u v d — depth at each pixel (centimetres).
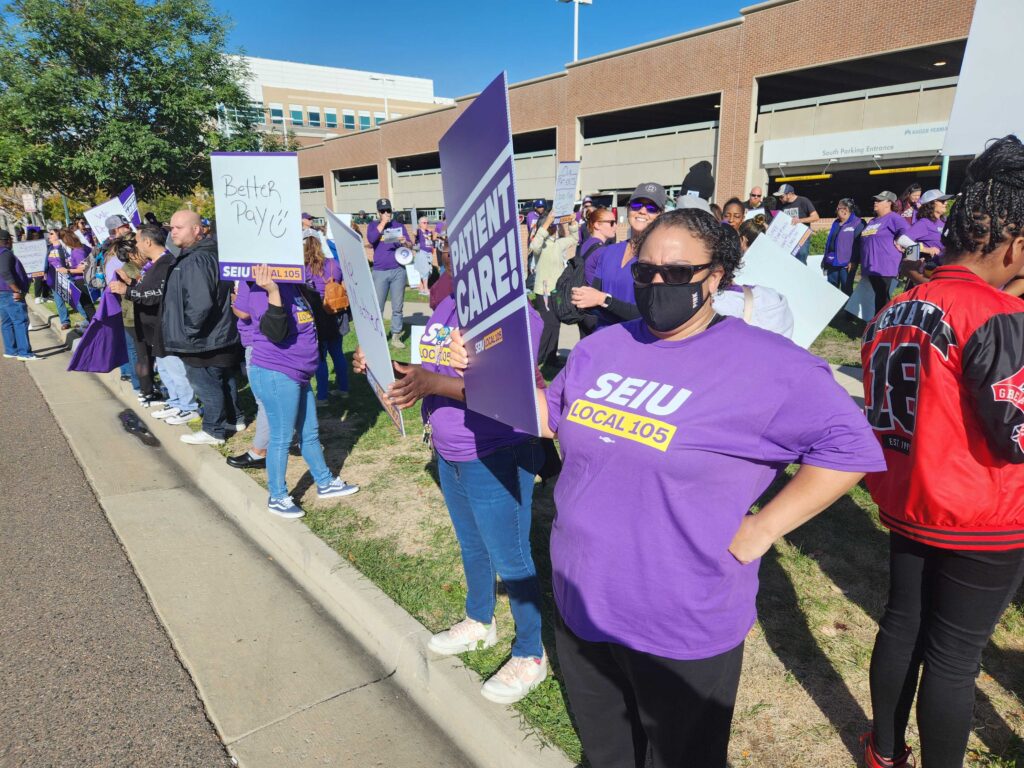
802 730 237
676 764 164
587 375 167
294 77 7006
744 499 147
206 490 505
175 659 305
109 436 636
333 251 904
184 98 2209
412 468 499
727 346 149
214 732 261
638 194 348
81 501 486
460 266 193
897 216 814
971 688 184
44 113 2041
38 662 302
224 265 365
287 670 297
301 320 396
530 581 248
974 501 174
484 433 231
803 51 1880
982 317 167
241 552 407
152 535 429
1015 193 167
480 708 248
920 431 180
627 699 181
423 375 221
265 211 354
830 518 394
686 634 151
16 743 255
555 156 2669
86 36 2067
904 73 2038
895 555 198
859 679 262
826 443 138
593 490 156
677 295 149
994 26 244
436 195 3372
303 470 501
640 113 2511
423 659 278
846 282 988
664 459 144
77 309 1184
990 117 249
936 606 187
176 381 628
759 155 2103
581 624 163
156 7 2191
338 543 383
